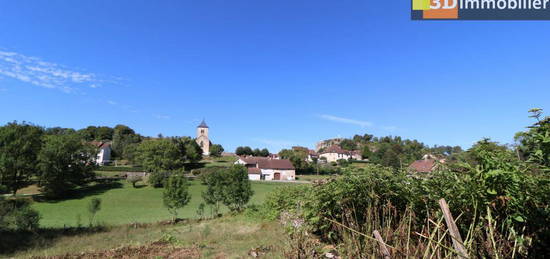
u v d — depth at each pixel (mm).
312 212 3869
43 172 29234
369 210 2834
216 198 18609
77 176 34406
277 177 55875
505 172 1697
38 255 7172
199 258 5578
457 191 2061
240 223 12273
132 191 34156
